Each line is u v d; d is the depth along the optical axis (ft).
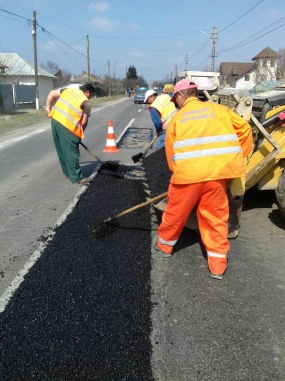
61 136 17.98
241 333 8.06
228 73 180.75
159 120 20.42
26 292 9.25
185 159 9.40
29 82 122.72
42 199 16.52
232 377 6.94
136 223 13.33
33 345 7.53
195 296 9.34
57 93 19.22
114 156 26.37
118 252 11.28
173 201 10.09
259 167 12.51
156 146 31.04
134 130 42.22
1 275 10.25
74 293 9.23
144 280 9.86
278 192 12.49
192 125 9.37
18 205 15.81
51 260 10.80
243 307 8.93
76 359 7.21
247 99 12.11
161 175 18.33
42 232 13.01
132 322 8.25
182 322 8.38
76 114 17.78
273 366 7.20
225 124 9.48
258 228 13.43
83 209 14.84
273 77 116.06
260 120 13.07
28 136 37.04
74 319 8.30
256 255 11.46
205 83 58.49
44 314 8.45
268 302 9.14
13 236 12.72
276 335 8.02
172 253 11.46
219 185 9.55
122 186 17.71
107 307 8.73
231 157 9.40
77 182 18.92
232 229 12.20
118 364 7.13
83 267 10.43
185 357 7.37
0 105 73.51
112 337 7.79
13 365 7.06
